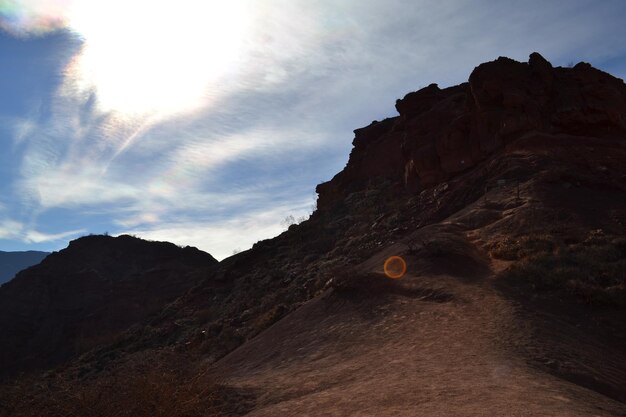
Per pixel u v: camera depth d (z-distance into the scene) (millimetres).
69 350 82438
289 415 9156
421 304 17594
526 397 7844
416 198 40156
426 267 21875
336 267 31000
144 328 43938
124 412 9742
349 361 13281
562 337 13273
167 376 10906
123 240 131000
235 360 18438
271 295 33750
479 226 27203
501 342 12594
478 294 17594
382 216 40438
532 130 36469
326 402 9469
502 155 35938
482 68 39906
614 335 14242
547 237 22609
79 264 119812
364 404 8734
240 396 11500
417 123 47938
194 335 33438
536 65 39750
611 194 27844
